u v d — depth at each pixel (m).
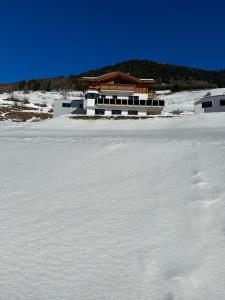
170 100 94.56
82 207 9.00
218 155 13.12
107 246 6.84
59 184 11.21
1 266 6.17
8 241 7.16
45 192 10.42
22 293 5.38
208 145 15.41
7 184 11.44
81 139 20.28
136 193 9.87
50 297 5.28
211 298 5.12
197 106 52.94
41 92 113.31
